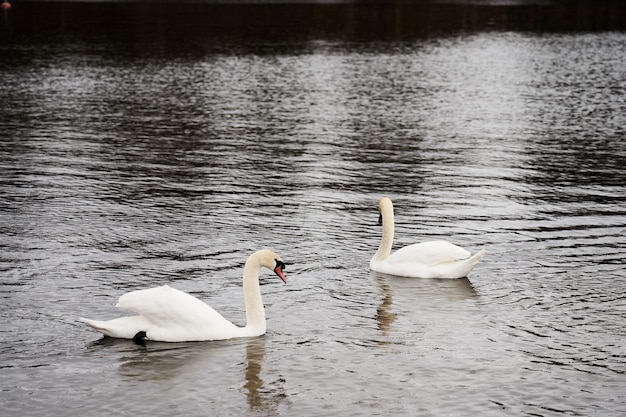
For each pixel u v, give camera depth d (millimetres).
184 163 27500
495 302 16078
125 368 13164
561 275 17500
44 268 17359
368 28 76938
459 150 30359
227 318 15109
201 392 12508
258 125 34438
